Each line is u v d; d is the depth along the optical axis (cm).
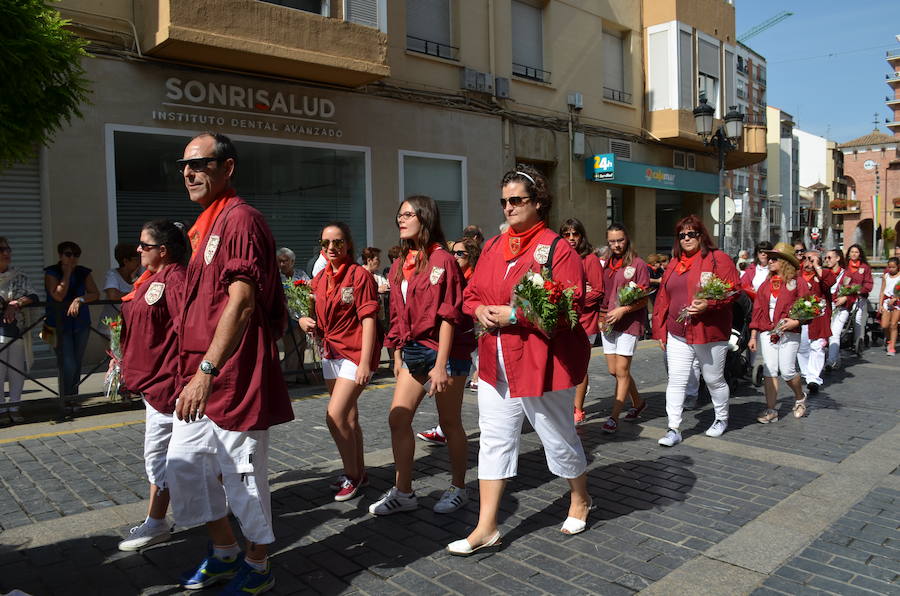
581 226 599
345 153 1222
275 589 314
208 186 288
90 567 338
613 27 1838
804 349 785
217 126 1048
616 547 359
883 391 809
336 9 1106
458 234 1419
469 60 1426
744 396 784
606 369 966
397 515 406
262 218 290
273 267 294
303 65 1054
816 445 560
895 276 1156
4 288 653
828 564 338
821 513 405
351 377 420
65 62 632
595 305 479
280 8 1012
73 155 916
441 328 385
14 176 901
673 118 1888
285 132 1127
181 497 297
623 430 617
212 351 264
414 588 315
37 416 674
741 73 3806
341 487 434
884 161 6981
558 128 1636
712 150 2088
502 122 1495
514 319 333
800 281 639
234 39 962
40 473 488
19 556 350
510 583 320
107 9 941
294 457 527
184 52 968
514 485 463
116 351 647
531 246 355
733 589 312
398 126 1293
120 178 966
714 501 427
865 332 1209
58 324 665
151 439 355
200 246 288
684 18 1912
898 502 423
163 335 355
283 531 383
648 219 1903
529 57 1595
